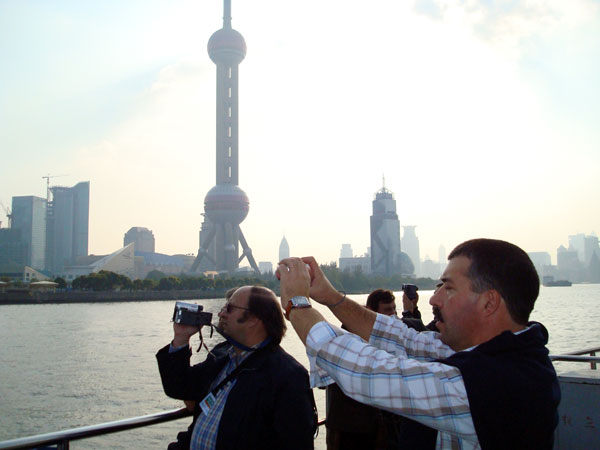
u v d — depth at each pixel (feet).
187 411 12.42
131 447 53.42
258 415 10.43
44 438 10.07
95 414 74.69
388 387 6.07
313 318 6.91
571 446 13.25
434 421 5.98
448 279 7.14
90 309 385.29
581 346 122.93
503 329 6.83
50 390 91.35
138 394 87.76
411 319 19.90
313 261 9.33
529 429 5.82
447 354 8.90
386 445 15.24
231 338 11.23
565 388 13.46
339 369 6.39
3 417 72.84
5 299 446.60
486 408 5.78
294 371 10.68
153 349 150.41
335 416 15.55
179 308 11.26
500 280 6.73
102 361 127.54
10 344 164.04
